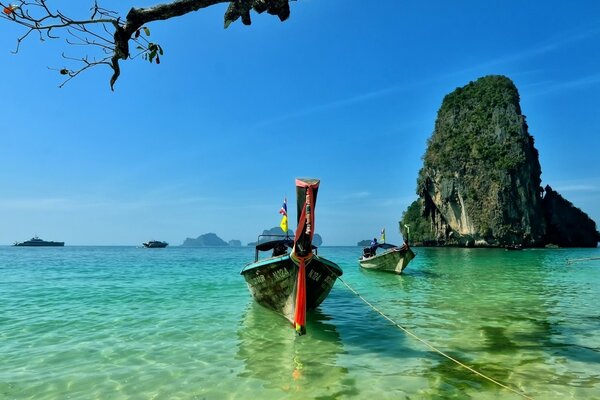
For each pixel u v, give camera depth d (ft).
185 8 14.97
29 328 29.84
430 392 17.99
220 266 96.17
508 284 57.93
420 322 31.91
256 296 35.53
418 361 22.30
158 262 115.75
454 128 337.72
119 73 15.48
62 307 38.27
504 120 307.17
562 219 312.50
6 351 24.12
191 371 20.76
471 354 23.53
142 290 49.88
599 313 35.37
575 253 191.01
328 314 35.45
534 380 19.36
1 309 37.17
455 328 29.86
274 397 17.51
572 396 17.53
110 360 22.48
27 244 460.14
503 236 281.13
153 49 15.23
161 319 32.94
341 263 113.39
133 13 14.61
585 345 25.21
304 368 21.21
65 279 63.00
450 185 310.45
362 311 36.83
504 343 25.77
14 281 59.93
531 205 287.89
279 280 29.81
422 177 349.20
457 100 352.90
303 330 26.05
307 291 30.55
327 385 18.85
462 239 306.55
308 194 25.25
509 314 34.94
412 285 56.49
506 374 20.20
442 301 42.19
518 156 290.35
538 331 28.78
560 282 60.49
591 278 67.00
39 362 22.13
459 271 81.56
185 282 58.95
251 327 30.27
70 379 19.67
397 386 18.70
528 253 193.36
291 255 27.04
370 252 81.35
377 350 24.45
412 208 386.93
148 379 19.66
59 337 27.35
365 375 20.15
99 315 34.58
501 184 285.02
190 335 27.96
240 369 21.06
